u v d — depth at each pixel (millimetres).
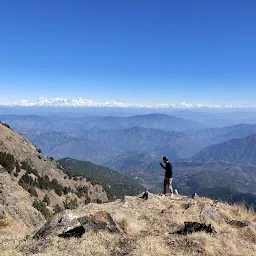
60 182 165000
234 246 13359
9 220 28062
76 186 179750
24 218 40969
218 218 17438
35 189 116562
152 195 21859
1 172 64812
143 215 17312
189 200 21656
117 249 12141
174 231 14789
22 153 160625
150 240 12750
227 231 15305
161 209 18812
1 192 48656
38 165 162250
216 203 20844
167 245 12773
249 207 20984
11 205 43938
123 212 17469
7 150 152625
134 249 12039
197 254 12125
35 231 18344
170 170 24422
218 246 13039
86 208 19359
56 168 183125
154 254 11734
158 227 15445
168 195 23766
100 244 12516
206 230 14430
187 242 12922
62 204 124312
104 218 14039
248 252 13242
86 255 11773
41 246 13094
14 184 63531
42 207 63938
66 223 15375
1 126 174000
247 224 16578
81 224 13867
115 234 13539
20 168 126000
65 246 12680
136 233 14430
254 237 15094
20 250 13219
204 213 17344
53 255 11883
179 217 16844
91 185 198500
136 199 21844
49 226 15484
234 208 20484
